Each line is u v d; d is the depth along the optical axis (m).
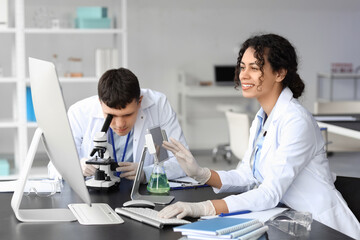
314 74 7.75
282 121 1.94
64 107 1.52
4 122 4.97
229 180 2.12
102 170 2.20
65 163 1.67
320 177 1.98
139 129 2.54
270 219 1.74
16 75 5.06
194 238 1.51
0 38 6.72
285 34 7.61
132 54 7.25
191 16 7.34
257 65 1.92
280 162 1.88
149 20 7.24
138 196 2.06
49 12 5.38
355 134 3.65
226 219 1.62
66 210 1.89
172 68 7.38
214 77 7.30
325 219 1.95
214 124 7.59
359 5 7.61
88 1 6.78
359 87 7.84
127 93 2.11
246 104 7.52
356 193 2.12
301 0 7.42
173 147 2.06
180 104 7.44
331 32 7.72
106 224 1.71
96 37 7.02
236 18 7.45
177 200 2.05
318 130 1.99
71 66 5.70
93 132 2.53
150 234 1.61
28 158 1.80
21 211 1.86
